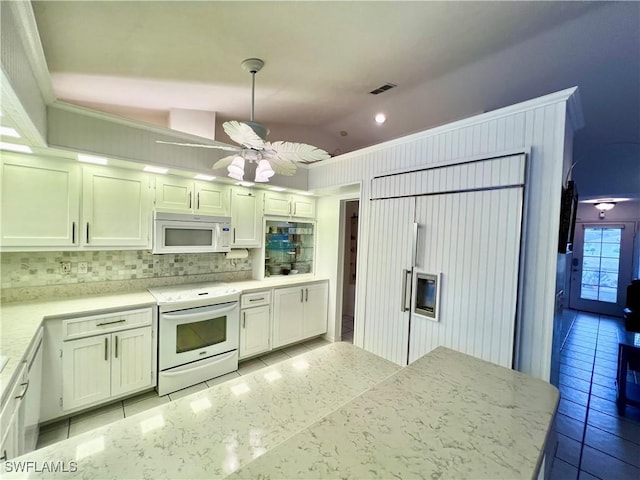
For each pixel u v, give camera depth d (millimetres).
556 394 1041
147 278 3002
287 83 2465
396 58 2139
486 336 2039
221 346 2975
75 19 1512
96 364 2260
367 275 2904
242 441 898
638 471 1937
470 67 2295
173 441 891
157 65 2037
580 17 1747
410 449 728
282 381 1290
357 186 3314
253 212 3471
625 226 5664
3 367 1359
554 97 1788
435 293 2318
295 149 1933
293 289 3650
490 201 2027
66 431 2104
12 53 1172
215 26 1647
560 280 2006
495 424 852
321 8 1565
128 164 2430
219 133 3373
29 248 2121
